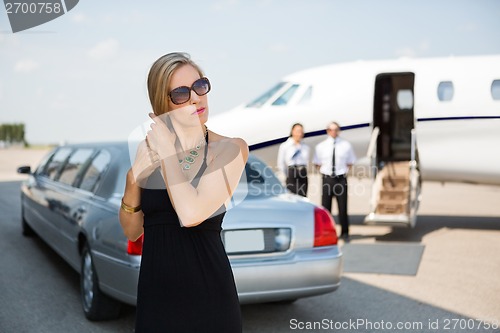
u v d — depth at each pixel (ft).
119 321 13.48
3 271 18.31
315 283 12.03
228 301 5.73
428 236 25.35
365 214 33.30
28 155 105.40
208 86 5.44
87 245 13.46
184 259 5.60
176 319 5.58
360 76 29.73
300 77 30.50
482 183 30.19
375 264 19.47
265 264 11.57
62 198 16.37
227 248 11.49
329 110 29.40
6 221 28.55
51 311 14.28
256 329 12.94
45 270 18.47
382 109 35.42
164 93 5.35
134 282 11.16
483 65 29.30
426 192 46.75
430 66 29.78
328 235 12.37
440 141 29.30
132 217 6.00
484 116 28.43
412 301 15.08
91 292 13.46
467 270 18.60
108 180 14.01
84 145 18.06
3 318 13.73
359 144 29.66
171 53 5.47
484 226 28.32
